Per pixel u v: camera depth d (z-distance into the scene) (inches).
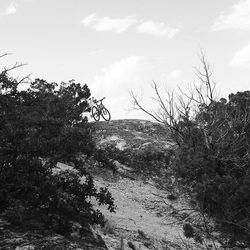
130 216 665.0
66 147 382.9
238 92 721.6
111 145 1034.1
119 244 474.9
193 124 589.9
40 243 307.7
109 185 832.3
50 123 399.2
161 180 910.4
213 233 533.3
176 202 789.9
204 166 496.7
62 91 857.5
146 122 1290.6
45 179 358.9
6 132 358.3
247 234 438.9
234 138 550.3
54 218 343.0
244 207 433.7
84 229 356.5
